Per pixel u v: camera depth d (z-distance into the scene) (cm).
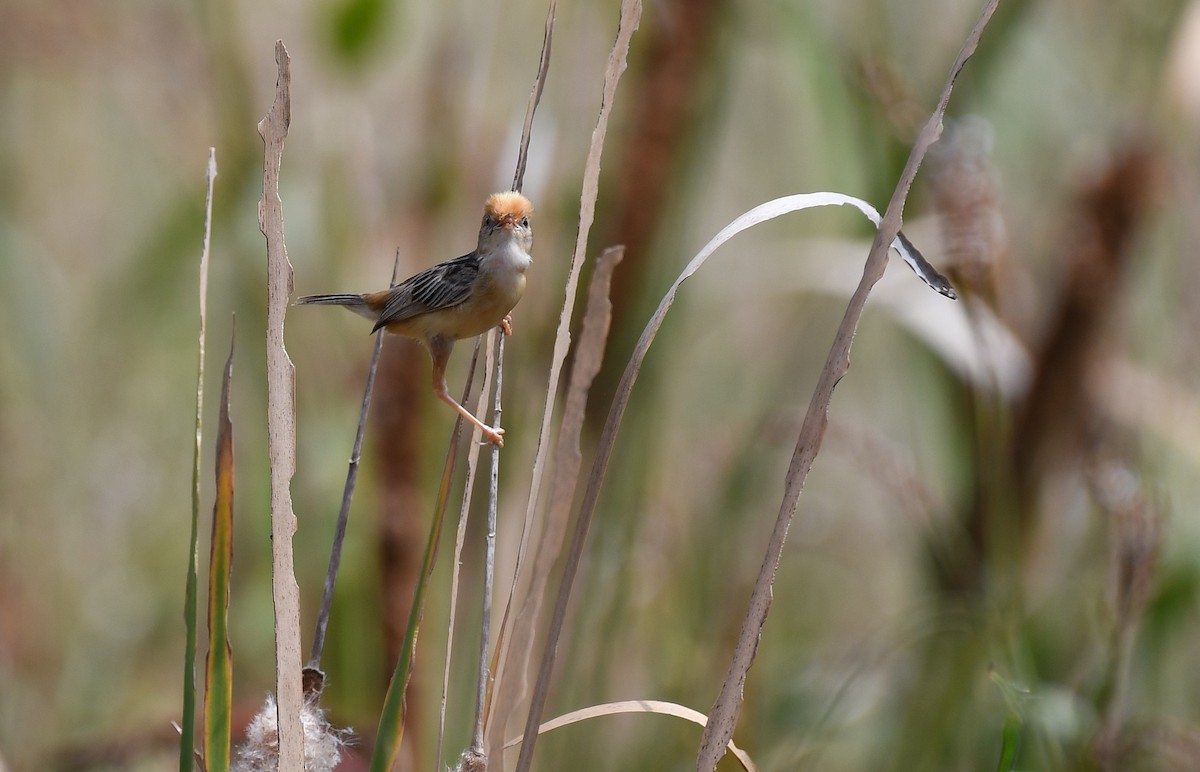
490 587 518
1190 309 1132
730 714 472
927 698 938
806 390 1269
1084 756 803
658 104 914
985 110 1020
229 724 477
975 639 891
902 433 1317
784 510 462
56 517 1196
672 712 536
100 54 1148
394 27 999
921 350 1037
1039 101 1165
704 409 1235
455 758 828
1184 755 809
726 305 1119
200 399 462
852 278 980
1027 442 965
